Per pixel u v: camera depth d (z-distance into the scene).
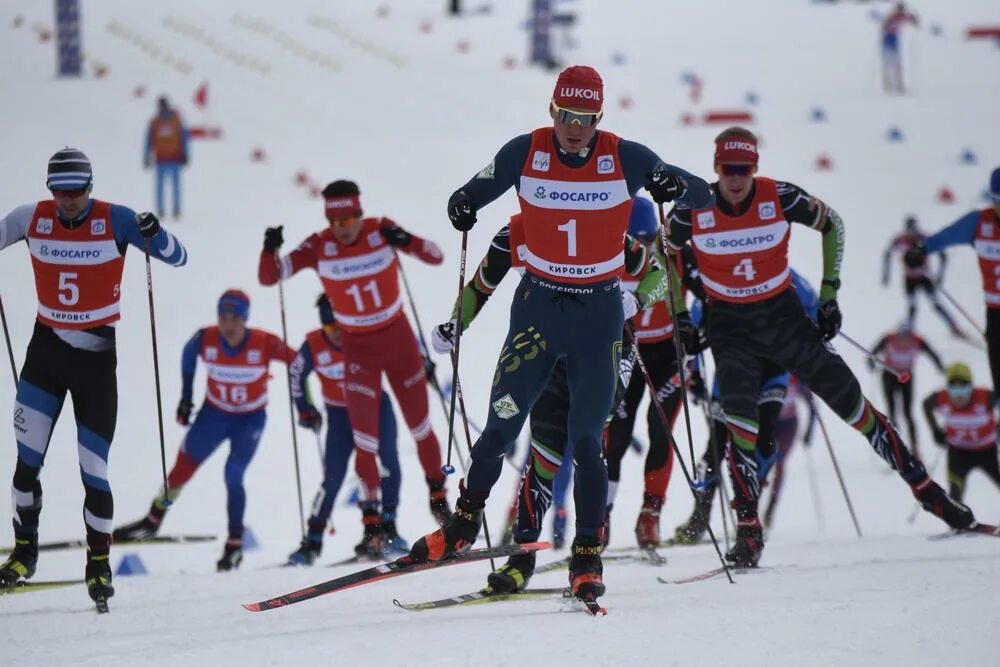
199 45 109.44
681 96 92.62
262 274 24.39
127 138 81.50
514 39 116.00
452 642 13.10
